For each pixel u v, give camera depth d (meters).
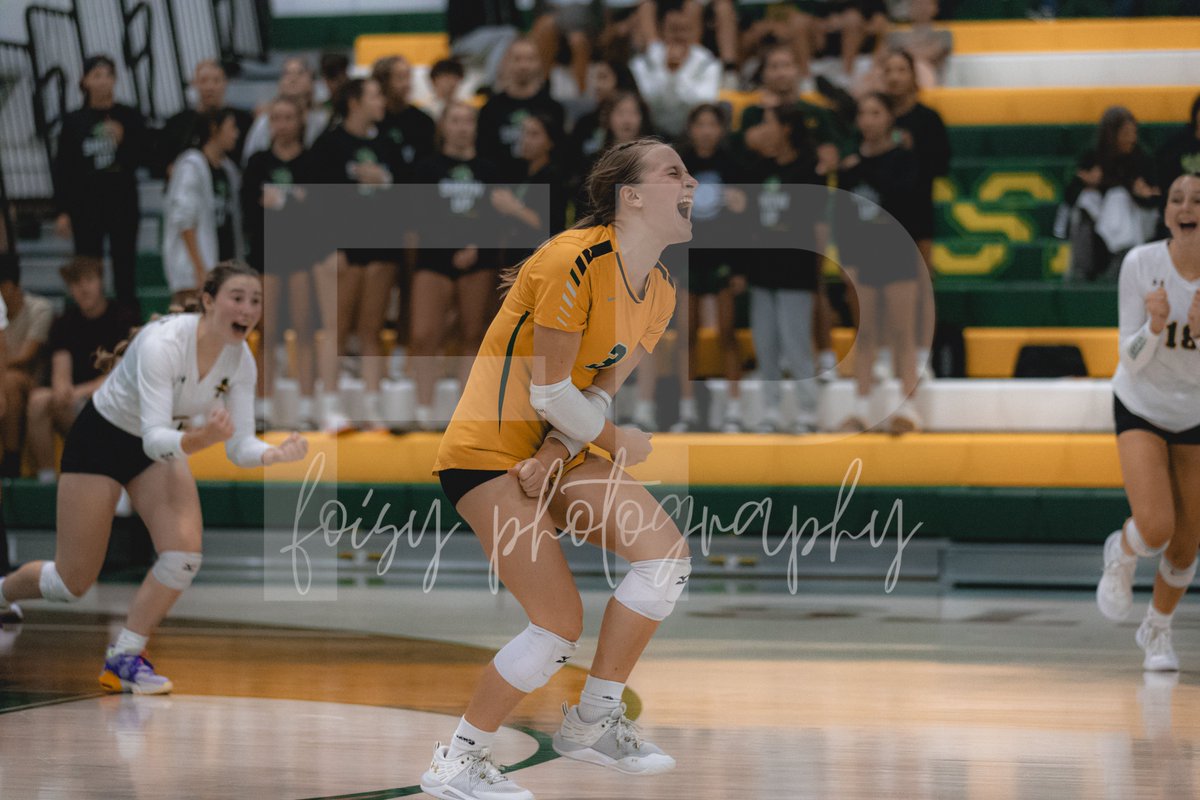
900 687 8.02
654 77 14.31
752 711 7.41
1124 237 13.63
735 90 15.95
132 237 14.43
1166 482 8.11
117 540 12.78
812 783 5.99
